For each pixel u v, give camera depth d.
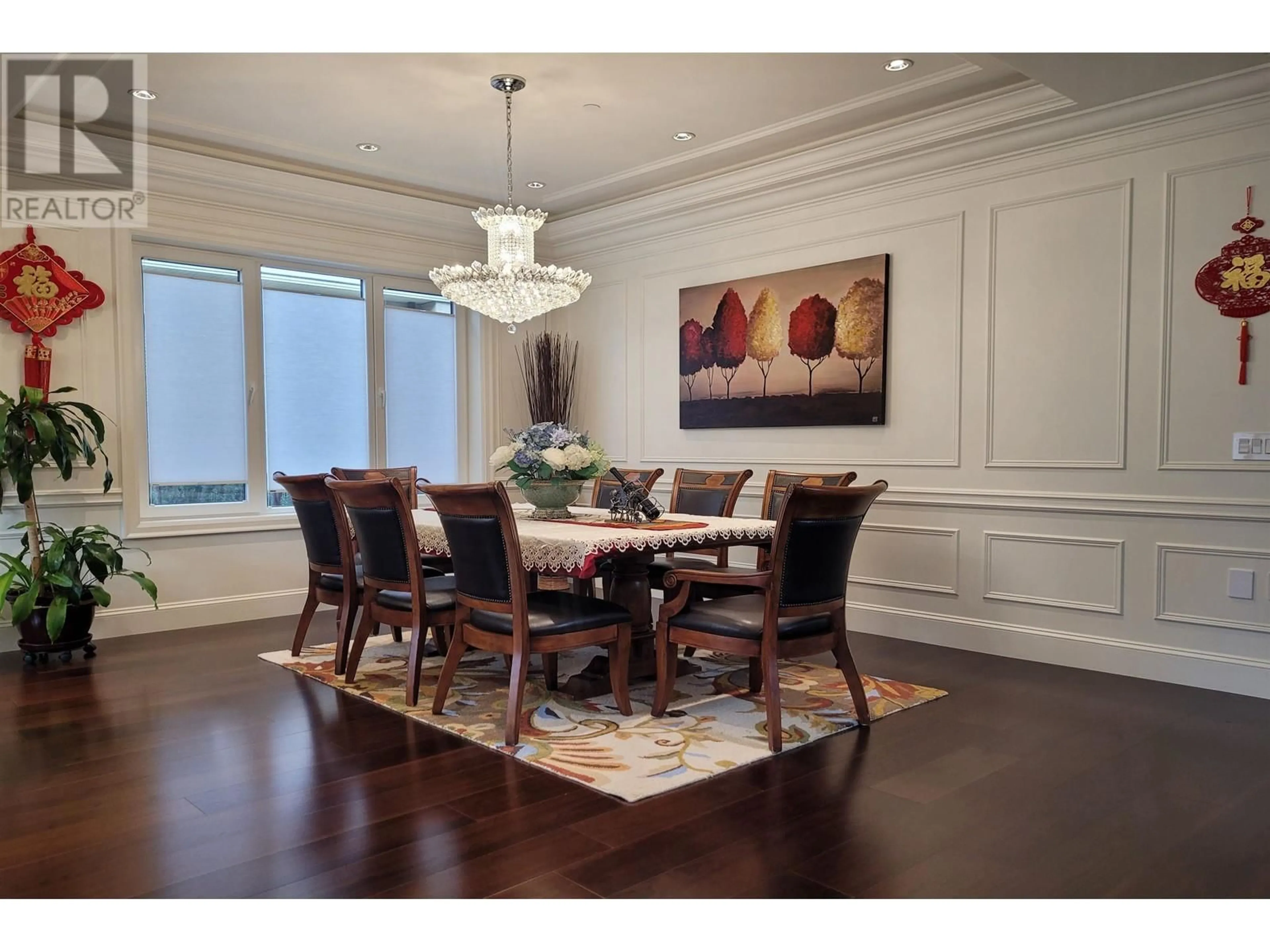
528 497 4.09
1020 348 4.25
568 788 2.63
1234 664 3.64
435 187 5.74
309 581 4.36
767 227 5.30
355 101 4.23
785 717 3.29
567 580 5.50
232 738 3.09
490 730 3.16
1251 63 3.38
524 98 4.19
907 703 3.49
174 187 4.93
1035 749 2.97
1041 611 4.21
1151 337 3.84
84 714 3.37
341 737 3.11
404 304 6.16
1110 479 3.98
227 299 5.32
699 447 5.74
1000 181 4.30
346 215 5.63
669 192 5.62
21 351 4.45
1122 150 3.90
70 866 2.14
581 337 6.53
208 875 2.10
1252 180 3.55
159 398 5.07
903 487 4.70
